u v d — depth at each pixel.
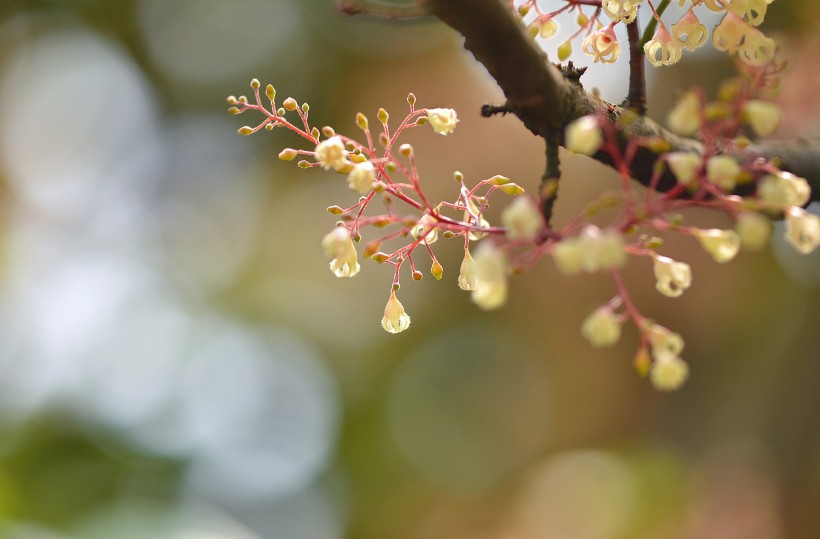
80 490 5.85
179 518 4.51
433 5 1.27
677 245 6.87
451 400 9.16
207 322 8.41
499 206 6.51
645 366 1.29
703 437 7.00
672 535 6.55
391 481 8.86
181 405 7.27
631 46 1.55
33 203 8.50
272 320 8.83
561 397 8.30
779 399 6.31
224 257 9.20
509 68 1.33
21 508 4.88
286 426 8.64
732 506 6.19
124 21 8.73
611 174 6.45
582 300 7.67
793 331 6.46
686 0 1.54
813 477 5.88
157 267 8.92
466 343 8.92
